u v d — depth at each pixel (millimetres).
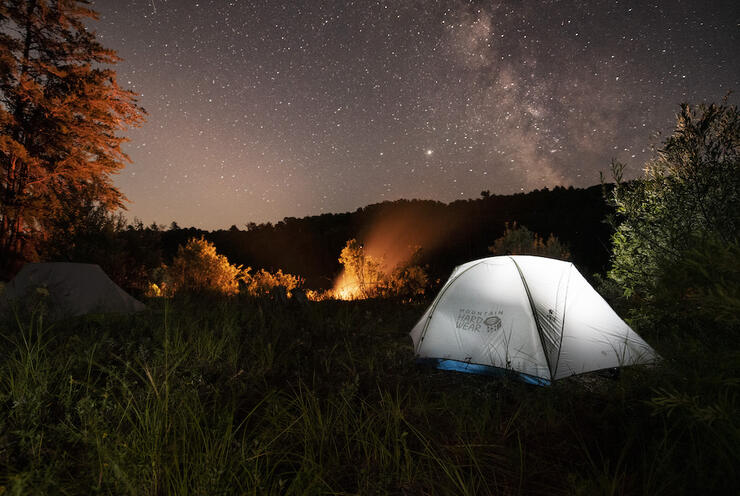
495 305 4270
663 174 5570
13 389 2650
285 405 3049
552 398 3215
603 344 3879
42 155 14992
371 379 3779
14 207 13203
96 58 15844
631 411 2773
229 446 2150
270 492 1925
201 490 1796
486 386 3514
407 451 2205
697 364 2645
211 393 3123
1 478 1821
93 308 6387
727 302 1932
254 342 4637
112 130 15602
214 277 13836
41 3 14359
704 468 1973
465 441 2559
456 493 2035
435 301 4809
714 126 5090
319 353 4586
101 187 15289
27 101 14195
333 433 2609
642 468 2152
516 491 2074
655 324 4441
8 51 13836
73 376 3193
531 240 13211
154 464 1898
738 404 2135
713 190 4938
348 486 2115
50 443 2213
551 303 4066
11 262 13609
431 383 3885
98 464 1902
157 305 8461
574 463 2328
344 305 9031
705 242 2236
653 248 5234
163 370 3250
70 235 14070
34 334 4664
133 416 2572
